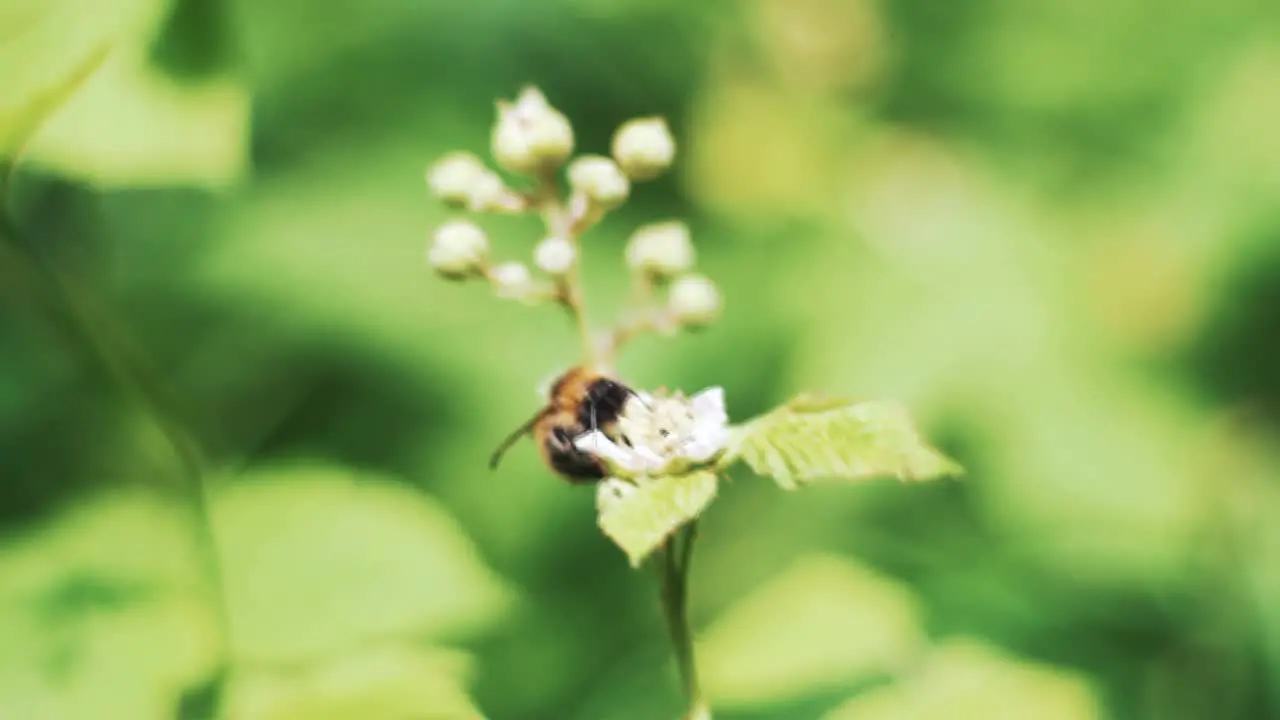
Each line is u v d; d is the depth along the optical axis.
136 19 0.61
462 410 0.74
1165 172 0.81
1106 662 0.68
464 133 0.80
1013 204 0.80
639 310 0.59
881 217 0.79
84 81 0.60
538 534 0.73
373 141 0.79
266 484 0.65
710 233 0.80
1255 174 0.78
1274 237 0.77
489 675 0.70
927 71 0.85
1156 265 0.77
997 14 0.85
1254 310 0.76
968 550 0.71
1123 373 0.75
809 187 0.80
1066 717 0.62
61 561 0.63
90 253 0.74
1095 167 0.82
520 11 0.82
